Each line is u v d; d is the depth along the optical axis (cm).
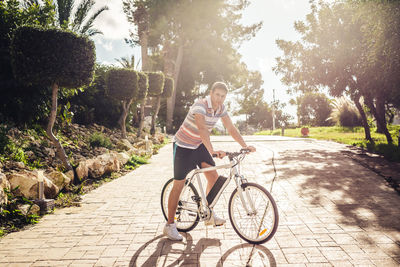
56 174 579
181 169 347
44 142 836
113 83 1315
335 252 308
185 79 3750
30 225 422
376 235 344
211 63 3512
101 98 1520
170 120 3316
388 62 938
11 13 859
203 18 3300
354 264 283
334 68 1332
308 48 1464
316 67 1407
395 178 612
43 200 478
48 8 927
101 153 946
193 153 351
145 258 312
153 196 562
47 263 307
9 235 388
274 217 317
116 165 805
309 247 322
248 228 349
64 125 1042
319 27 1377
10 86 853
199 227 395
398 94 1048
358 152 1014
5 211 424
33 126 906
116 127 1600
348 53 1259
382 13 873
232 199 355
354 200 482
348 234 351
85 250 335
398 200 473
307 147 1252
